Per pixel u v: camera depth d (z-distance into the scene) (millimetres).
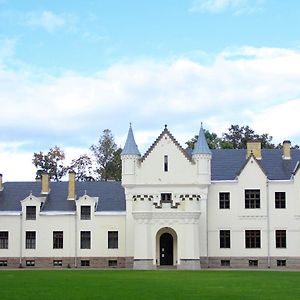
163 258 84125
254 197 86188
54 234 88750
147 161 86125
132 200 85562
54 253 88250
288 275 62906
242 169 86625
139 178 85938
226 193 86500
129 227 85688
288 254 84938
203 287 45438
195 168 85500
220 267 85000
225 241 85875
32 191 92750
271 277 58938
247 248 85500
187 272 69688
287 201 85750
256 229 85688
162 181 85500
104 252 87750
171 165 85750
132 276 60281
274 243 85312
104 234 88062
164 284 48531
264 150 91500
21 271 73500
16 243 88625
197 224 81125
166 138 86312
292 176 86250
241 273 67438
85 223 88438
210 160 86562
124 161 86250
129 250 85500
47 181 92438
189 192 85312
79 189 92812
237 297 37562
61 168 134625
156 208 80875
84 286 46188
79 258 87875
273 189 86000
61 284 48469
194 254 80188
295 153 90250
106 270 76125
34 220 89000
